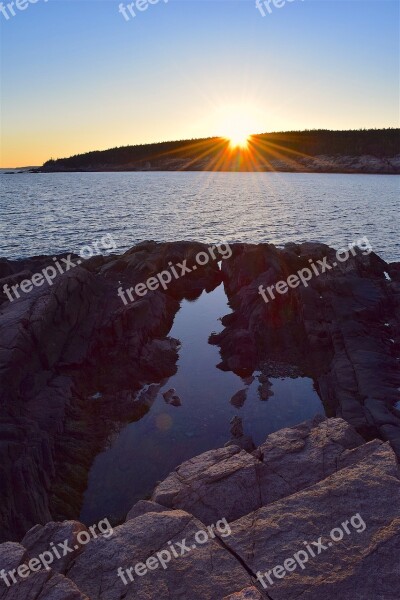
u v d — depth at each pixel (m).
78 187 170.00
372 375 22.45
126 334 27.64
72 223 76.56
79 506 16.58
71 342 25.75
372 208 96.00
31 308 24.83
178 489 11.57
